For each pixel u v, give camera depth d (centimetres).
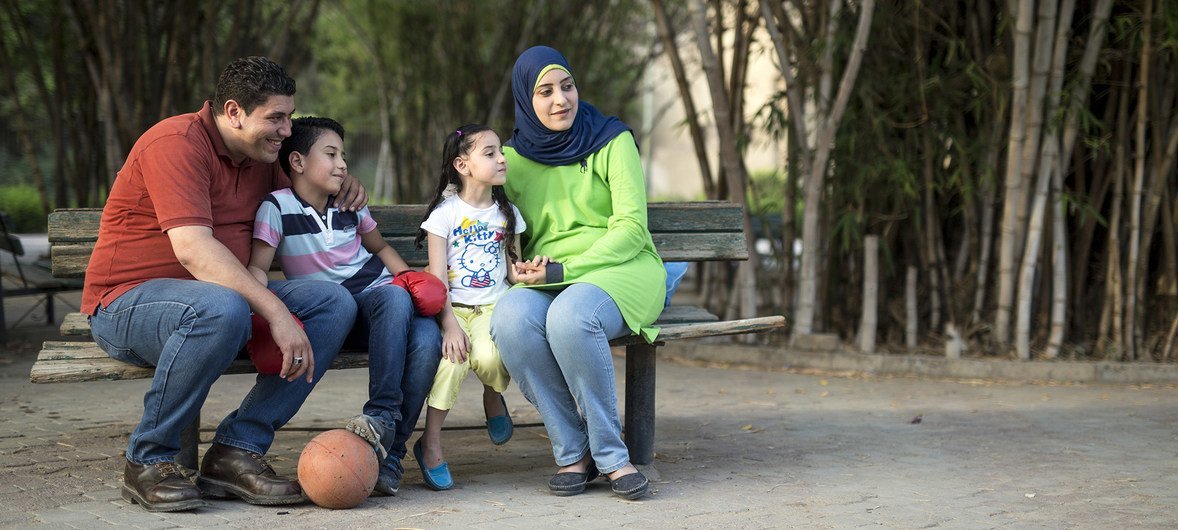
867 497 357
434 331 351
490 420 388
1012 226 656
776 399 572
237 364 335
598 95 1306
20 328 791
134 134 764
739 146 730
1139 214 663
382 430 333
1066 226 696
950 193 709
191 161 326
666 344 722
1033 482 382
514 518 322
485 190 374
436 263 371
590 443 351
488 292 375
